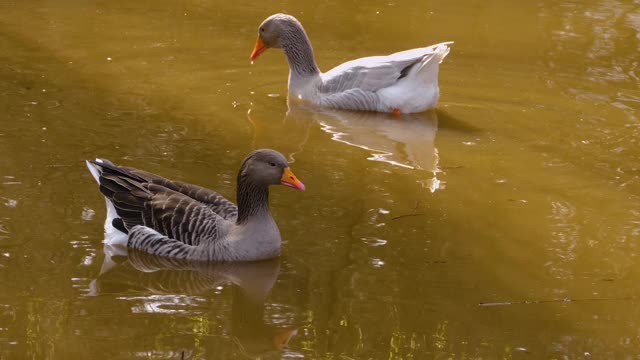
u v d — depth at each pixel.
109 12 21.80
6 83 16.50
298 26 17.14
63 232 11.25
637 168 14.34
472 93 17.80
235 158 13.88
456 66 19.27
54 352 8.79
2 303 9.66
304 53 17.16
